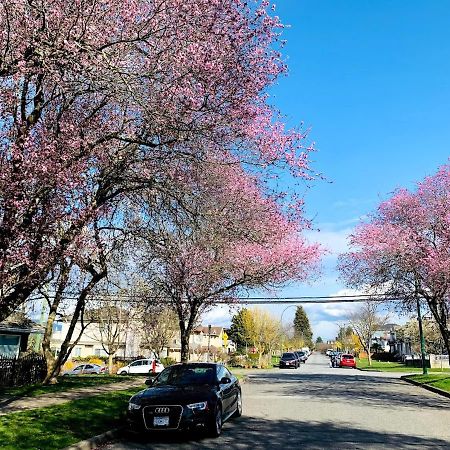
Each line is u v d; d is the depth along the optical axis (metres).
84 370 40.41
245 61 9.98
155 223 12.64
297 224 17.22
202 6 9.40
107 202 12.55
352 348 109.25
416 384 24.98
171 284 21.55
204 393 10.17
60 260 10.34
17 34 8.56
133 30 9.45
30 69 8.80
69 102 10.17
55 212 9.63
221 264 20.02
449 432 10.58
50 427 9.54
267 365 54.94
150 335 45.50
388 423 11.76
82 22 8.86
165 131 10.16
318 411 13.93
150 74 9.20
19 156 8.62
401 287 25.33
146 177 10.85
